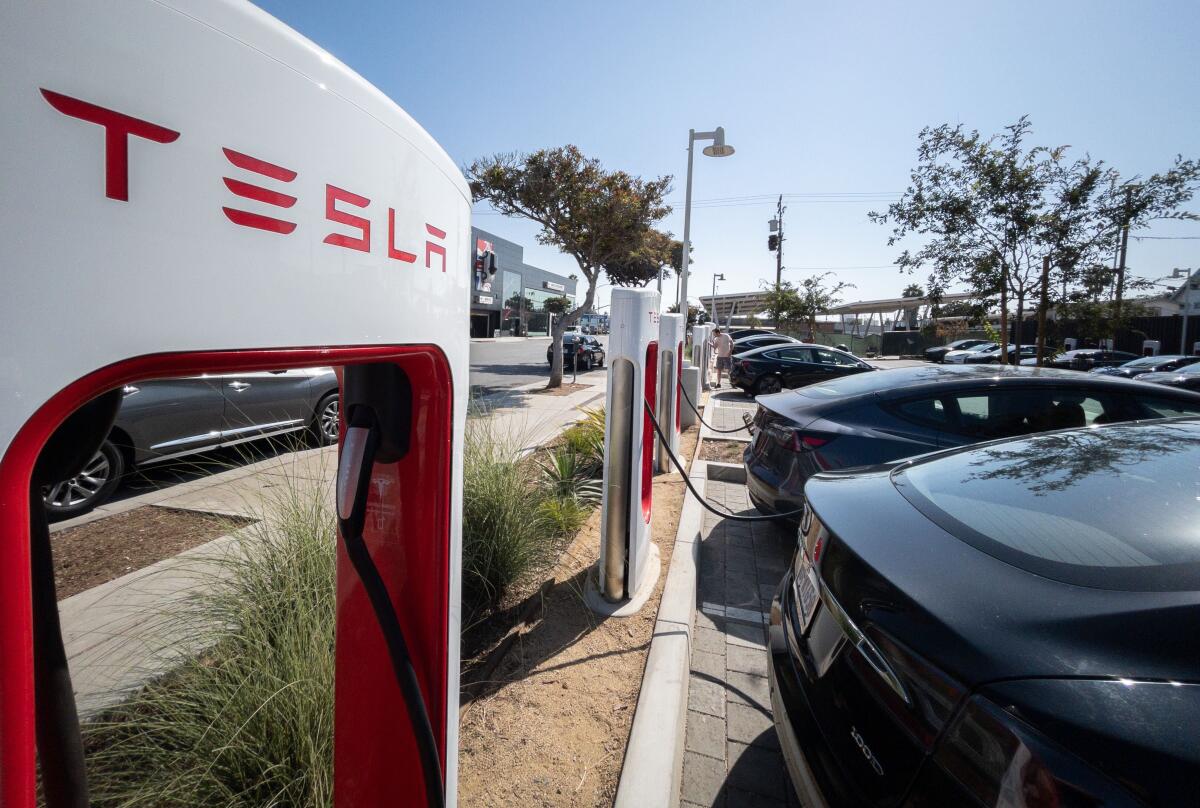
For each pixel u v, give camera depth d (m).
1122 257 13.00
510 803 1.88
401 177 0.80
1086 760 1.07
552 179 11.81
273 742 1.75
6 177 0.39
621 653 2.73
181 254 0.51
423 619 1.07
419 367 0.98
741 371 13.10
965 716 1.24
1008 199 9.29
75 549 3.70
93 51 0.44
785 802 2.12
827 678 1.72
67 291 0.44
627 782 1.90
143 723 1.75
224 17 0.54
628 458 3.08
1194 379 10.01
